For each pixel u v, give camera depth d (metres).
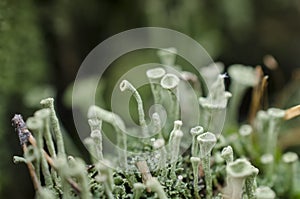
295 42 0.44
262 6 0.43
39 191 0.18
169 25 0.39
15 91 0.33
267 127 0.24
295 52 0.44
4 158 0.30
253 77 0.26
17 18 0.33
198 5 0.40
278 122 0.23
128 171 0.20
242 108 0.38
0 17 0.29
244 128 0.23
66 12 0.38
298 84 0.36
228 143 0.23
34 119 0.18
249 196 0.18
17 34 0.33
